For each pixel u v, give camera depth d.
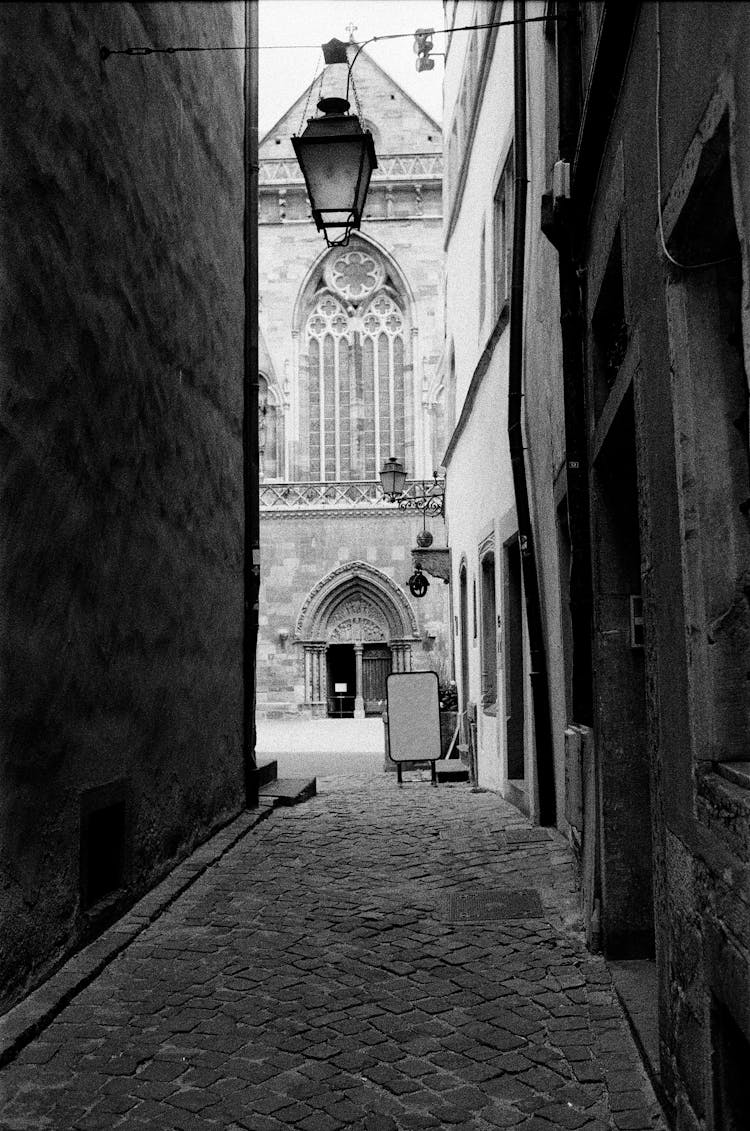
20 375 4.60
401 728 13.48
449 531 18.83
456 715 16.97
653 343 3.53
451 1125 3.28
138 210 6.43
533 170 9.11
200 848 7.70
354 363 39.12
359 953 5.11
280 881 6.75
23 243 4.66
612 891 4.88
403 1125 3.29
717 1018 2.74
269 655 35.00
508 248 11.52
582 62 6.24
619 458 5.17
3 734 4.37
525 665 9.43
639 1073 3.62
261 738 25.91
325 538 35.22
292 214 39.25
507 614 10.74
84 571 5.39
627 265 4.12
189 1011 4.35
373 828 8.72
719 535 3.01
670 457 3.27
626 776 4.94
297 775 15.84
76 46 5.32
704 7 2.62
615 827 4.90
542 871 6.69
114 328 5.93
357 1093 3.53
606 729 4.97
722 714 2.96
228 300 9.31
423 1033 4.04
